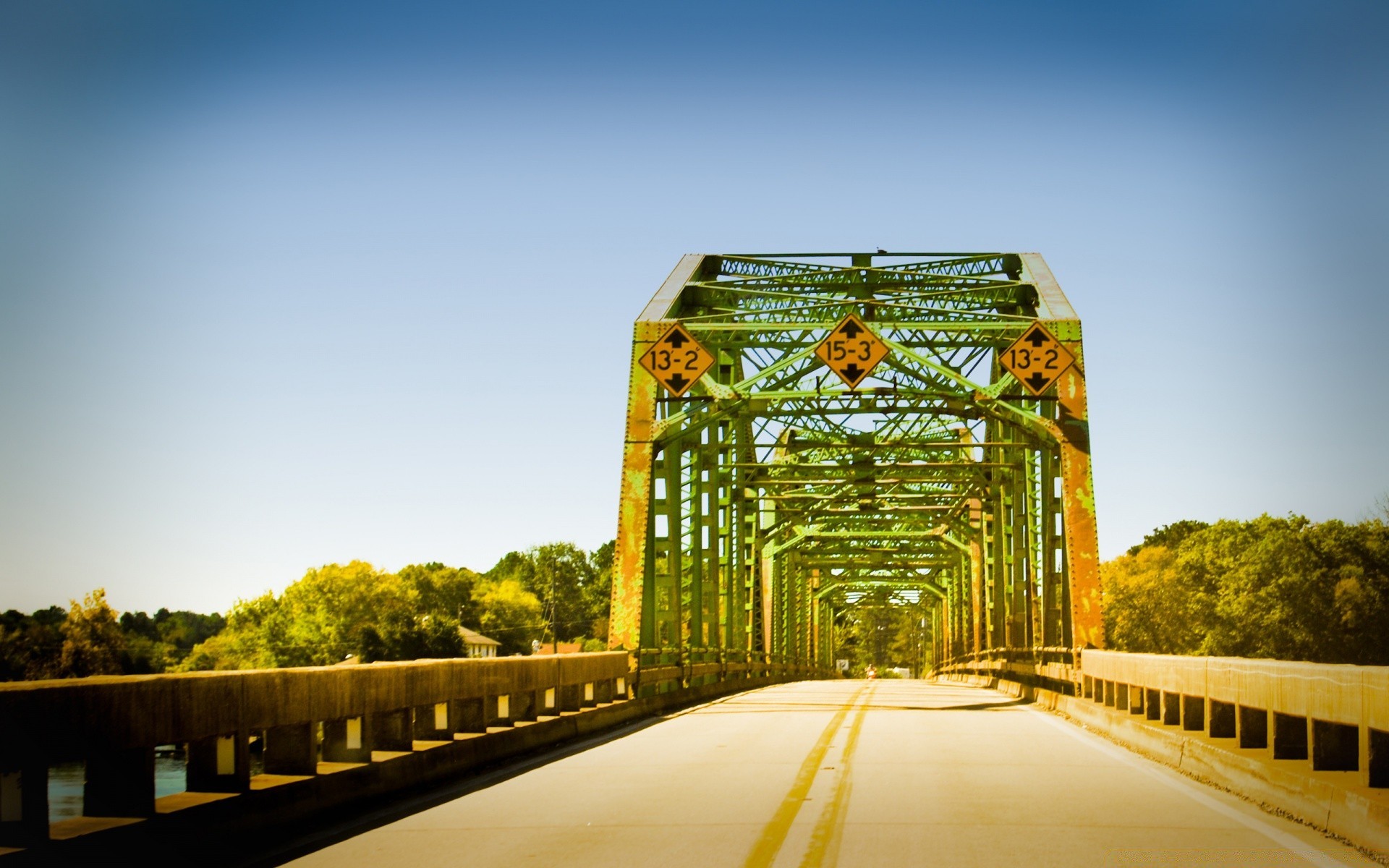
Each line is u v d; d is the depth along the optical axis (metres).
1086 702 20.53
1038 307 30.14
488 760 13.88
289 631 109.56
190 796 8.30
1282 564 69.00
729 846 8.69
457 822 9.80
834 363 26.94
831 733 18.72
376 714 11.45
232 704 8.45
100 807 7.52
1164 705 14.78
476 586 141.50
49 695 6.65
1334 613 66.81
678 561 28.62
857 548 66.56
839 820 9.73
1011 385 27.98
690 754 15.30
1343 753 9.76
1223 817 9.87
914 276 34.56
